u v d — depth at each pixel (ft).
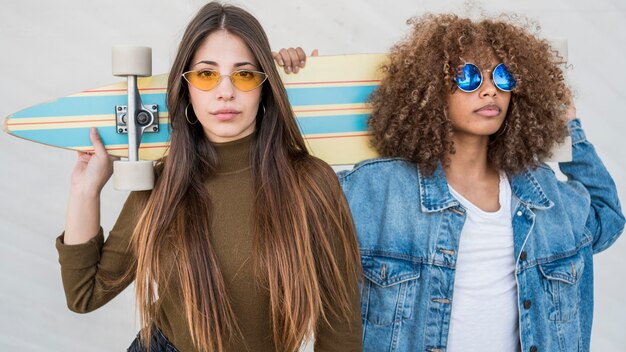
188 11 9.74
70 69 9.59
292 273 5.41
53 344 10.05
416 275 6.17
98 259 5.80
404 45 6.43
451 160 6.29
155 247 5.45
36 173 9.80
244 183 5.60
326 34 9.99
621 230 6.94
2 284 9.83
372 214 6.32
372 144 6.59
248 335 5.49
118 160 6.22
